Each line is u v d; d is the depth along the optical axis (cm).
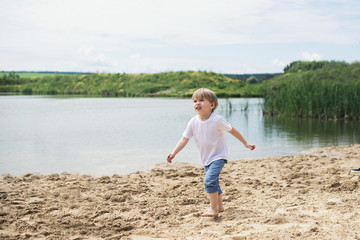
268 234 325
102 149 955
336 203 426
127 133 1277
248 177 620
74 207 448
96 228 372
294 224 355
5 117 1927
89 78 7150
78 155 868
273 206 425
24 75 8838
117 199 480
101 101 3750
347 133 1255
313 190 507
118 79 6812
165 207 444
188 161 802
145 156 855
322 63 4625
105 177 615
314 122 1636
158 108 2622
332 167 679
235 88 5188
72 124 1586
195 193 515
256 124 1549
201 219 390
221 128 397
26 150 942
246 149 945
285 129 1372
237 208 423
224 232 341
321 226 343
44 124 1588
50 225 379
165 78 6353
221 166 400
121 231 365
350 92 1748
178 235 344
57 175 647
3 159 820
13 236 346
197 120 410
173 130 1360
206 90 405
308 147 970
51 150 944
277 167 701
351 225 343
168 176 634
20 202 472
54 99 4231
